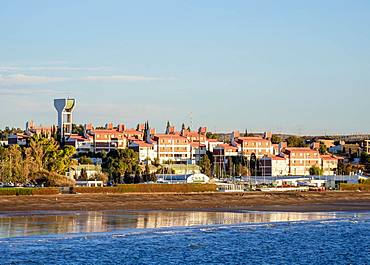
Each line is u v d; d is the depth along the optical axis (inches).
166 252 4185.5
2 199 7770.7
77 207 7096.5
